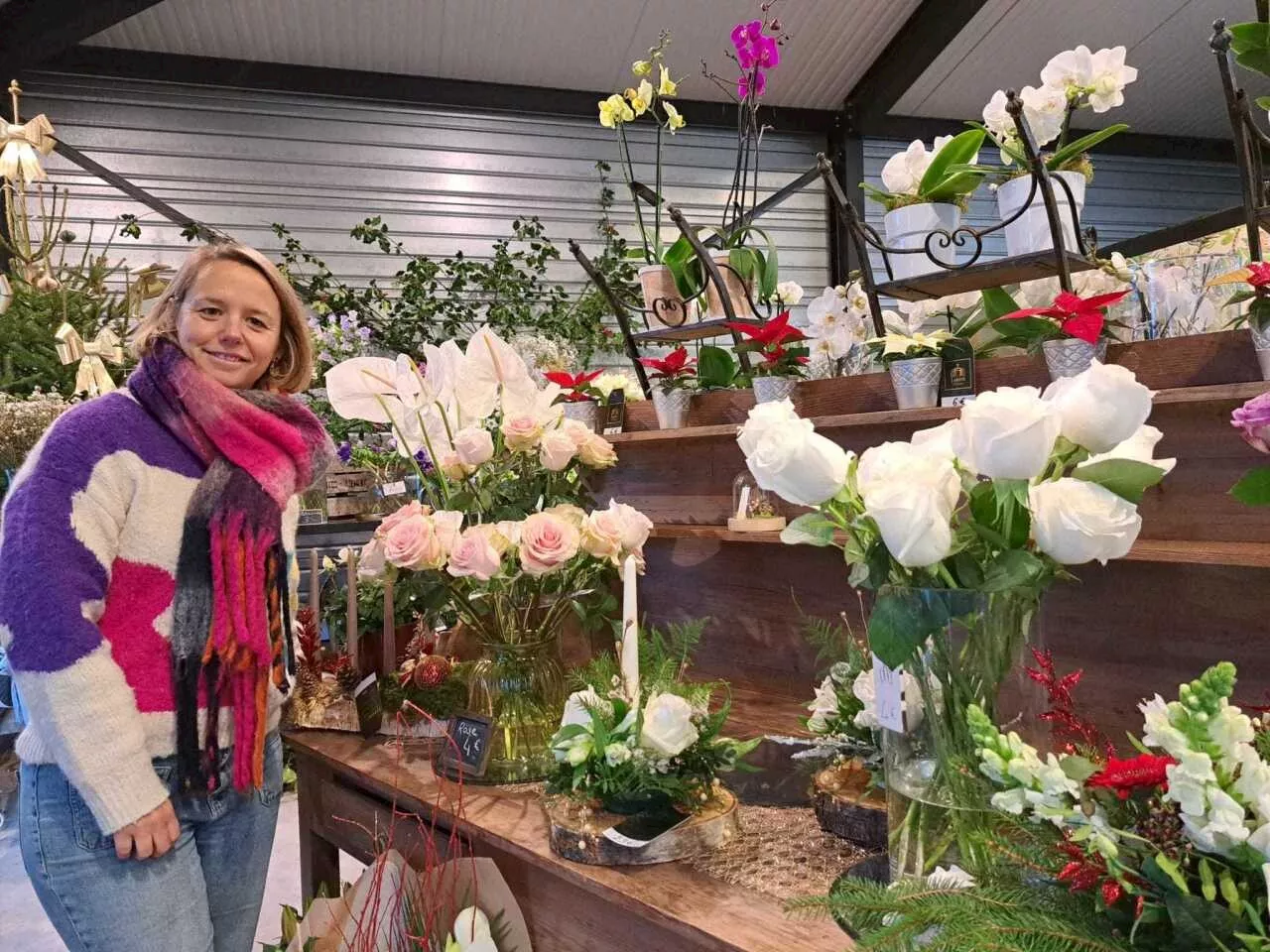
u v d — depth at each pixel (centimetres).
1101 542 76
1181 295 163
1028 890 74
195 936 127
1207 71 588
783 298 231
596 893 111
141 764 115
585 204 600
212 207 532
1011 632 86
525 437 153
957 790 84
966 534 85
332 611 193
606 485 229
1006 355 168
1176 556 121
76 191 504
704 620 145
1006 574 80
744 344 188
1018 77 598
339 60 540
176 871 125
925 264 173
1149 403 75
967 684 86
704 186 616
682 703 117
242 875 139
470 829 131
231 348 134
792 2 527
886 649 86
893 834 93
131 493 121
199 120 529
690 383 208
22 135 392
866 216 629
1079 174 163
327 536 368
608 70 575
